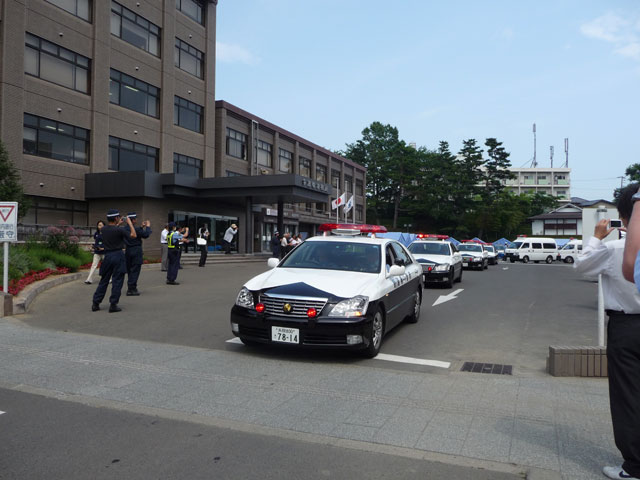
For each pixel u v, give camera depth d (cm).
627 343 285
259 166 3912
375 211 7706
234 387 504
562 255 4184
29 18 2169
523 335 825
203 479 311
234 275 1784
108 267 947
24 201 1811
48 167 2273
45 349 644
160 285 1408
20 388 491
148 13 2800
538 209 9606
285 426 403
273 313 609
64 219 2406
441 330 858
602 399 476
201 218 2900
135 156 2738
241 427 399
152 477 313
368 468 330
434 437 382
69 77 2370
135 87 2731
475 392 498
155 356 622
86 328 798
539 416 429
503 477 320
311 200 3000
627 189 284
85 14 2455
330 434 387
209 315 935
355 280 660
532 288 1614
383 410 442
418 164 7331
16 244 1600
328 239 799
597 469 331
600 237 303
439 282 1571
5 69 2064
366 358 644
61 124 2338
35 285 1134
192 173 3161
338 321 588
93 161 2472
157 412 431
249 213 2866
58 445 360
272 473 320
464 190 6912
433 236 1912
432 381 536
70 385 502
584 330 874
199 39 3225
